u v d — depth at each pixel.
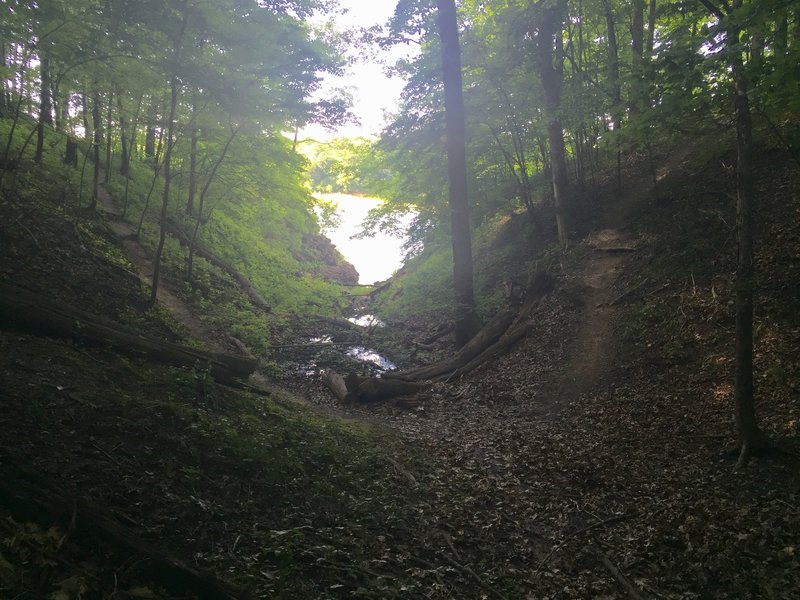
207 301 14.55
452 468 7.84
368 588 4.58
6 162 11.98
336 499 6.10
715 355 9.89
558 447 8.49
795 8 5.52
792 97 6.00
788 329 9.30
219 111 12.48
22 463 4.23
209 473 5.53
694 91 6.77
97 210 15.26
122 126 15.87
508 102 16.77
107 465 4.80
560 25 16.19
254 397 8.77
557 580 5.32
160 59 11.06
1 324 6.84
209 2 10.95
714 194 14.37
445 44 14.41
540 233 19.28
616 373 10.94
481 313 16.11
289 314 18.27
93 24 10.81
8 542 3.38
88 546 3.71
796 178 12.70
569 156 22.05
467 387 12.23
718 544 5.50
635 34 16.84
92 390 6.05
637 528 6.12
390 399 11.59
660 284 12.73
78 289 10.50
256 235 25.00
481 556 5.67
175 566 3.73
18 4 10.31
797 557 5.11
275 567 4.46
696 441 7.90
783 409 7.85
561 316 13.80
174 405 6.42
